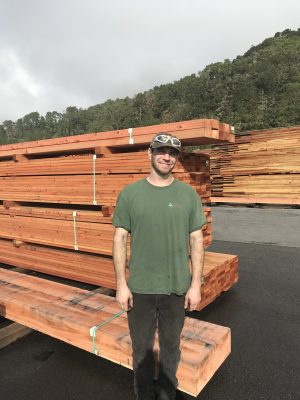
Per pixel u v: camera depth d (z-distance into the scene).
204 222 2.02
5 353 3.02
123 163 3.77
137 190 1.93
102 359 2.88
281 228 8.14
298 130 10.65
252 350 2.98
